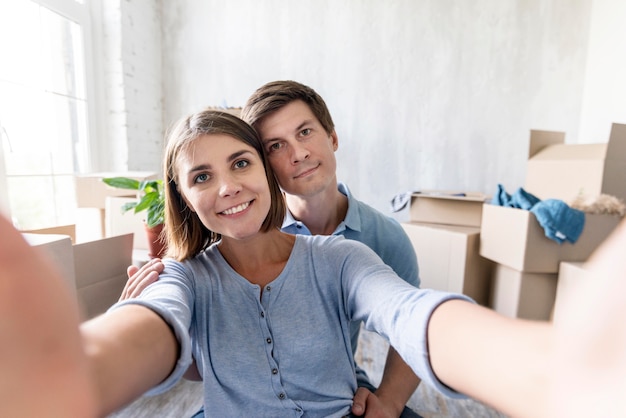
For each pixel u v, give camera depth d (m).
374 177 2.30
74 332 0.21
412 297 0.46
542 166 1.77
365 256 0.66
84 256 0.92
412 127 2.23
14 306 0.18
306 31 2.24
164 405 1.07
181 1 2.31
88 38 1.92
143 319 0.40
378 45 2.20
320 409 0.62
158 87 2.35
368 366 1.34
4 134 1.48
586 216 1.38
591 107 1.97
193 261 0.69
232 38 2.30
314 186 0.85
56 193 1.75
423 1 2.13
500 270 1.61
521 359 0.28
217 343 0.62
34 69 1.61
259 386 0.61
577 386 0.19
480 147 2.18
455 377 0.35
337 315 0.66
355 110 2.26
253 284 0.64
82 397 0.21
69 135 1.83
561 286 1.39
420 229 1.82
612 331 0.18
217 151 0.60
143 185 1.20
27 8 1.57
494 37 2.09
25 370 0.18
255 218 0.62
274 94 0.81
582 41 2.02
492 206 1.58
